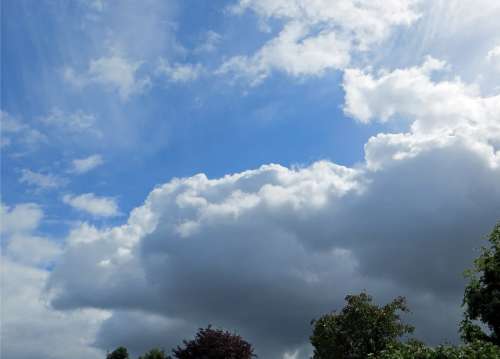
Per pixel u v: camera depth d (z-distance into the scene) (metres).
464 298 23.03
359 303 34.75
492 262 22.61
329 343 34.38
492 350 14.19
